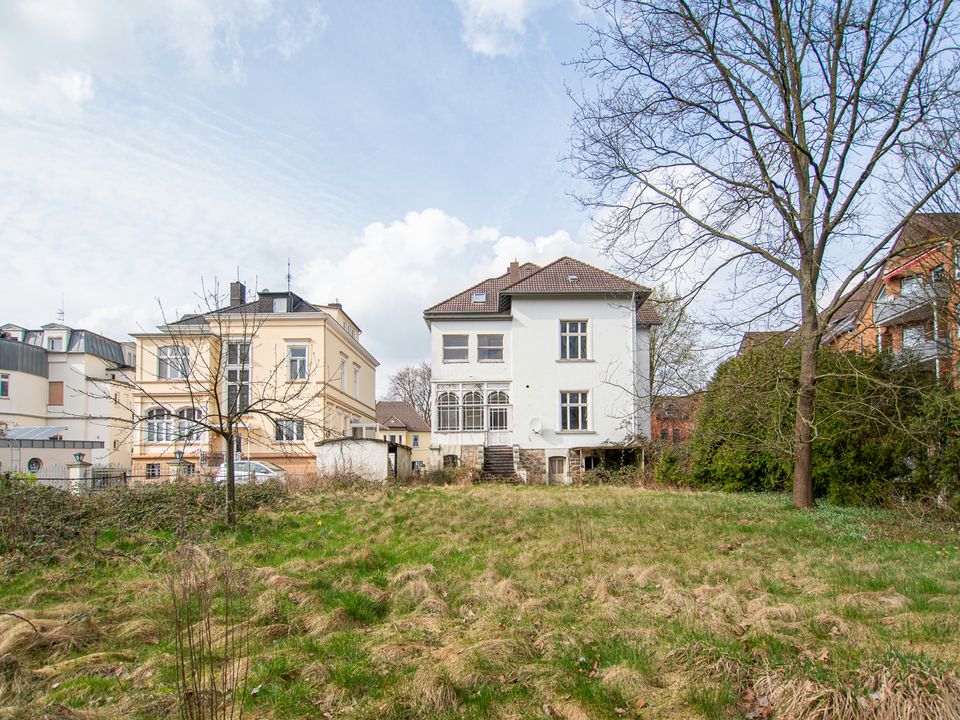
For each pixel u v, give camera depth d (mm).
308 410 29000
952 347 13602
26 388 38969
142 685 4840
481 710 4527
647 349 29109
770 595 7227
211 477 17562
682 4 13133
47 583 7988
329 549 9891
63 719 4156
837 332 17250
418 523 12031
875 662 4676
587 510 13500
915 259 13523
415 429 64312
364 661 5301
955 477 12359
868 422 14664
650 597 7324
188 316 29750
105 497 12828
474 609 6902
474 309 30078
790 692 4500
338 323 33188
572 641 5680
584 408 28672
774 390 14453
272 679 4922
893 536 10844
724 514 12891
